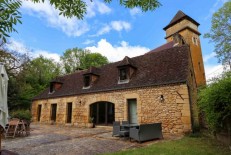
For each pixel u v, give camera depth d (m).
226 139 6.91
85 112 14.72
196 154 5.52
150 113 11.09
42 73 30.45
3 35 2.51
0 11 2.50
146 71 12.86
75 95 15.89
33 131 11.95
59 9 3.81
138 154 5.63
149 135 8.24
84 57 41.19
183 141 7.74
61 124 16.39
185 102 10.01
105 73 16.00
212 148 6.34
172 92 10.55
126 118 12.05
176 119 10.11
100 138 9.12
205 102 7.43
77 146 7.22
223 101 6.27
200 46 26.00
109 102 13.84
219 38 22.30
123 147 7.00
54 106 18.25
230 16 21.77
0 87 4.57
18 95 22.05
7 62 19.48
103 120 13.98
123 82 13.23
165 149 6.20
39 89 27.31
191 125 9.76
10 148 6.93
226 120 6.55
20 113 12.33
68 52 41.22
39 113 19.70
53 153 6.15
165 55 13.26
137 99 11.83
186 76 10.43
